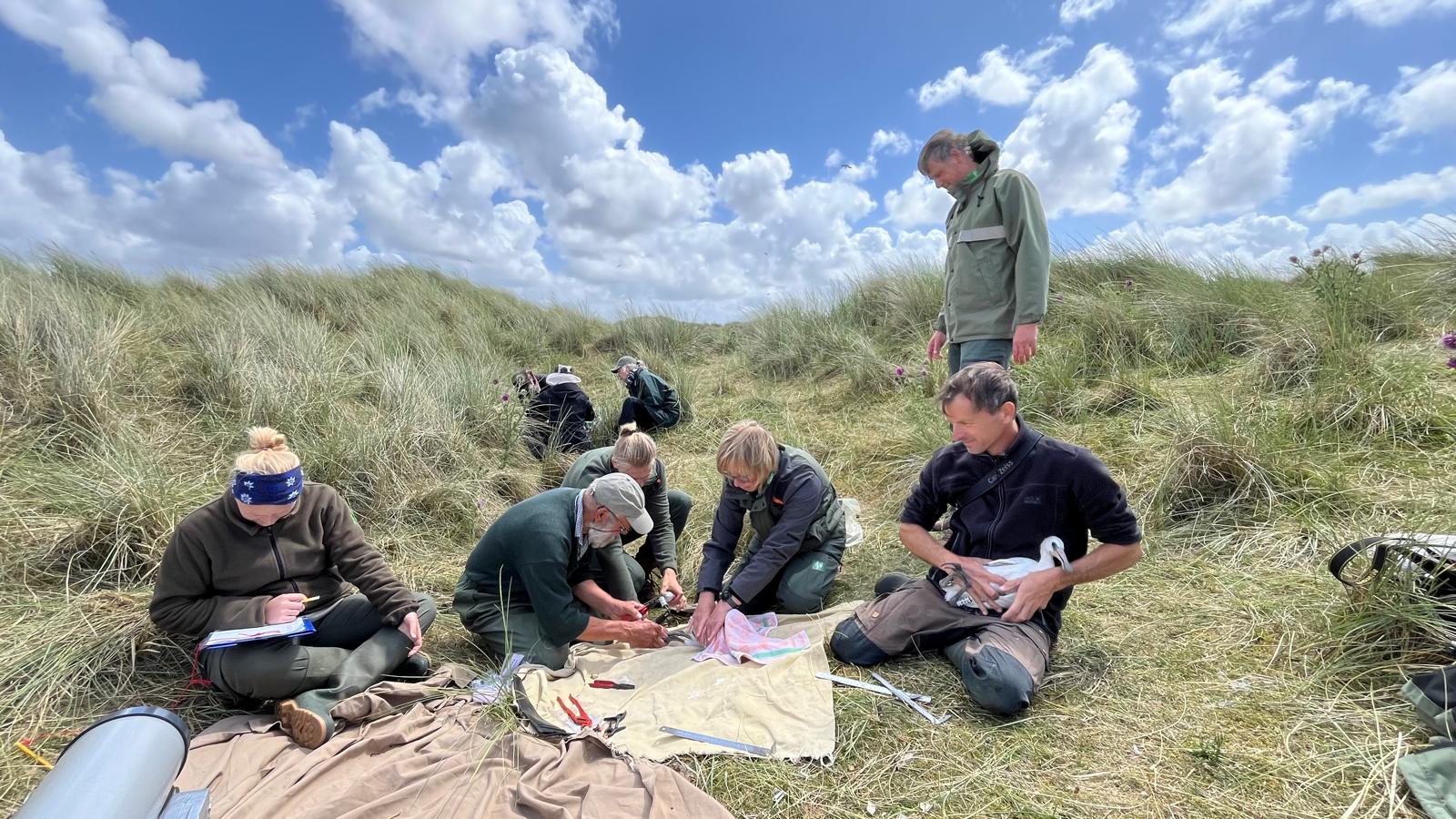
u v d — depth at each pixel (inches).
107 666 93.9
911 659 97.8
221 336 205.0
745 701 89.7
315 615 100.1
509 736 83.9
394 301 359.3
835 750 80.4
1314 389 147.9
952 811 70.4
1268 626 93.6
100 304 215.0
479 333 338.0
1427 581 85.3
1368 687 80.4
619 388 291.3
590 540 108.2
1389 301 187.6
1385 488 118.5
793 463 117.7
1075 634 98.7
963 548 99.6
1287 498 121.2
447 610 123.6
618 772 77.1
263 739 83.8
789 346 299.9
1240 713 79.3
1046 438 92.1
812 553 123.2
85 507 121.7
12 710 84.8
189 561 91.0
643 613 114.3
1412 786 65.3
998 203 124.0
